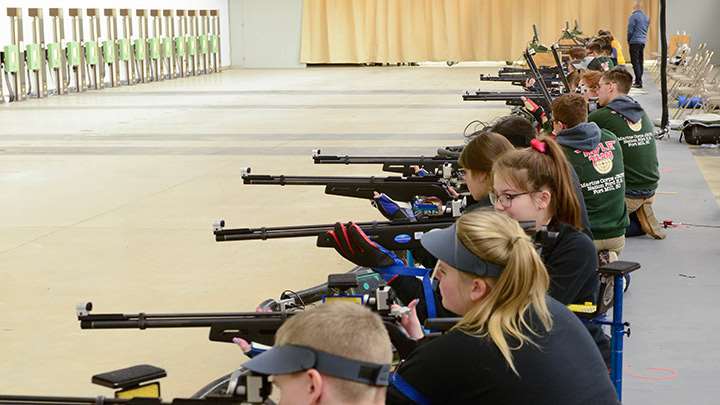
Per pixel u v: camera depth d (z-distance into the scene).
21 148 17.88
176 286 8.75
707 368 6.67
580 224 4.72
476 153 5.22
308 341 2.55
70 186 13.91
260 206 12.38
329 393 2.54
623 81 10.15
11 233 10.91
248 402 3.12
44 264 9.55
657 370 6.64
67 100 27.97
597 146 7.67
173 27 37.16
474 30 42.34
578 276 4.58
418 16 42.69
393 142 18.27
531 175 4.58
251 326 4.22
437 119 22.02
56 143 18.56
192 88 32.03
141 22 34.59
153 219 11.64
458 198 7.00
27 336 7.39
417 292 4.82
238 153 17.05
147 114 23.84
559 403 3.18
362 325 2.57
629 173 10.15
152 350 7.07
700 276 8.88
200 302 8.26
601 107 10.45
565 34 26.03
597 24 41.47
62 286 8.76
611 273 5.18
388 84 32.75
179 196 13.08
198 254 9.95
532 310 3.24
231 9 43.09
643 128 10.09
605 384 3.28
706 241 10.22
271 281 8.93
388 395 3.31
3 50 27.19
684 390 6.30
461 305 3.35
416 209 6.86
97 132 20.25
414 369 3.29
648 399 6.15
